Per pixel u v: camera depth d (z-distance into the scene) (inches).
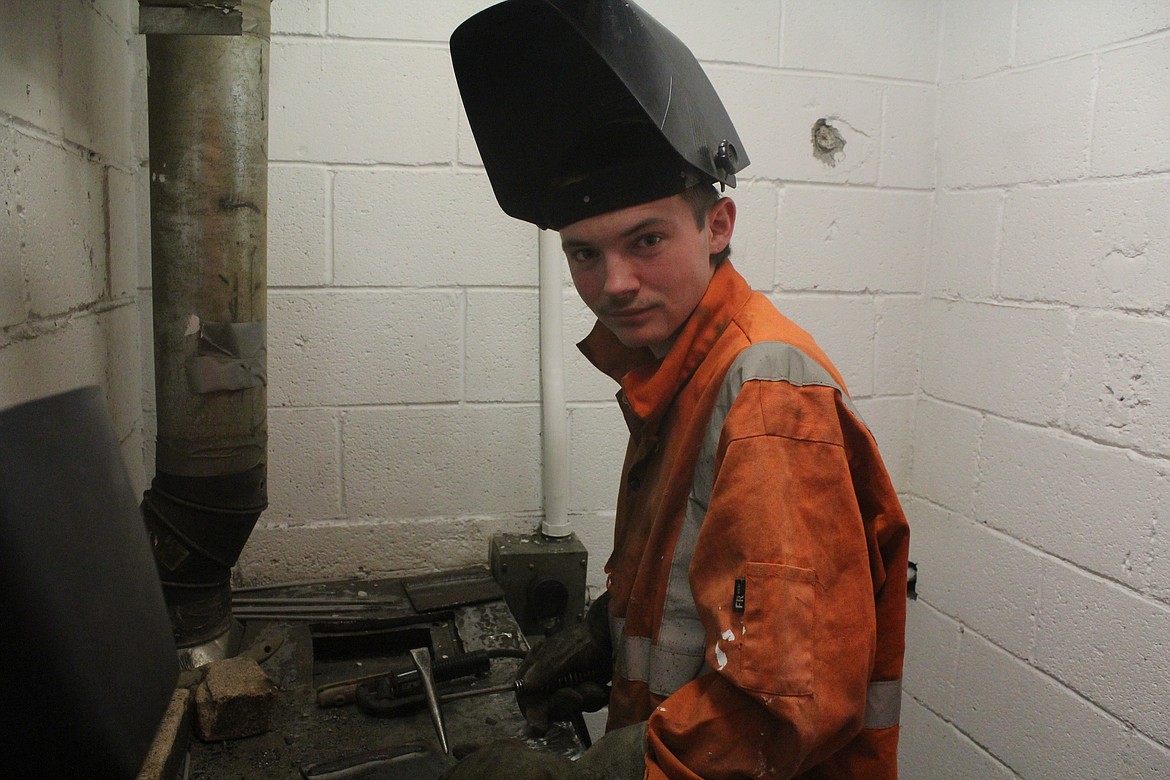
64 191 44.5
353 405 65.9
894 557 31.4
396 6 62.2
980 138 69.5
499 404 68.7
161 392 45.1
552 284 66.5
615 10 29.3
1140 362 55.8
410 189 64.4
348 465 66.5
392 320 65.6
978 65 69.4
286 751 39.8
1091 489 59.6
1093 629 59.3
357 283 64.6
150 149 43.9
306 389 64.9
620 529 39.0
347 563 67.3
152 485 46.5
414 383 66.7
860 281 74.9
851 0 70.9
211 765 38.5
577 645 42.7
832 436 27.0
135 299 60.7
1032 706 64.4
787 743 24.6
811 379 27.7
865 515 30.6
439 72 63.6
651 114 28.3
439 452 68.1
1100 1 58.1
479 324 67.2
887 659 32.3
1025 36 64.7
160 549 45.1
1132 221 56.1
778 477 26.0
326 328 64.6
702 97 32.7
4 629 13.6
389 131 63.4
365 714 43.5
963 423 72.0
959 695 72.0
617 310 32.1
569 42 34.7
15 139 37.4
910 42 72.9
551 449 68.3
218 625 48.4
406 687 44.1
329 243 63.6
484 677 48.6
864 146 73.2
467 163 65.1
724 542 26.1
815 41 70.6
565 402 69.5
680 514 30.4
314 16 61.1
